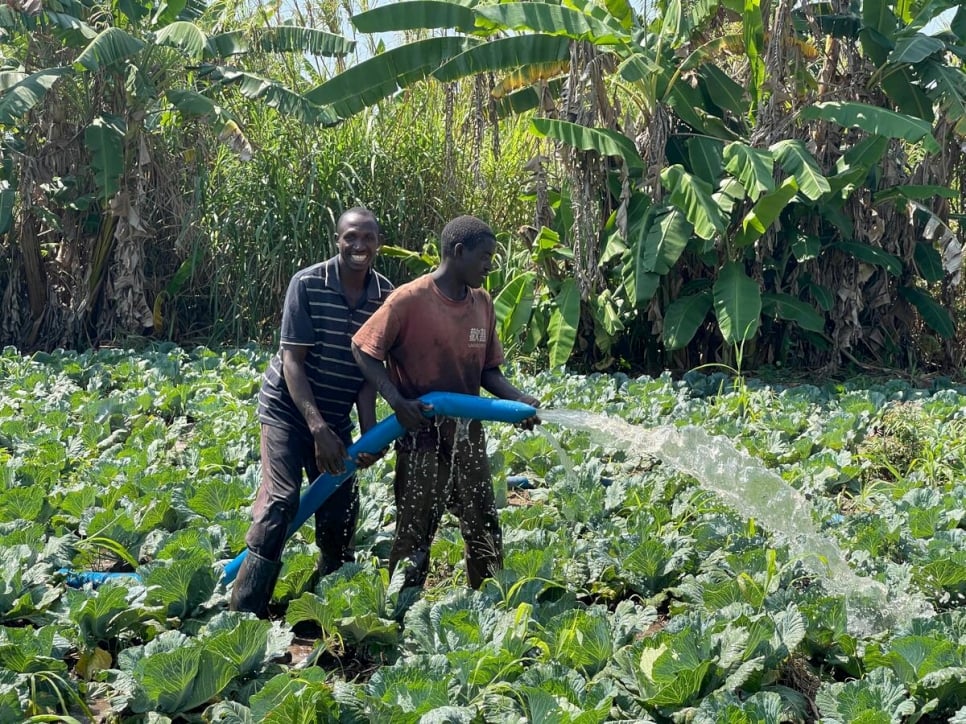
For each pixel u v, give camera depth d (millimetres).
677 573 5062
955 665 3838
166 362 11016
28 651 3912
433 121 13930
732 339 10680
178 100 12242
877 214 11734
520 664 3885
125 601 4320
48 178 12883
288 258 13195
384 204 13398
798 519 5082
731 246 11375
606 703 3500
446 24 10477
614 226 11508
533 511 5801
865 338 12406
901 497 6453
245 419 8219
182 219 13266
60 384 10055
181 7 12414
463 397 4180
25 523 5363
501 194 14102
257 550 4352
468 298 4395
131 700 3740
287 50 12664
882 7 11148
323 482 4398
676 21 11117
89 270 13242
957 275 11758
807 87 11203
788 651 3961
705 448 4898
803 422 8422
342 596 4371
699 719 3479
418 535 4547
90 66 11070
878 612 4547
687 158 11859
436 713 3391
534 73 11484
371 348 4258
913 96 11422
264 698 3549
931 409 8797
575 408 8812
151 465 6977
